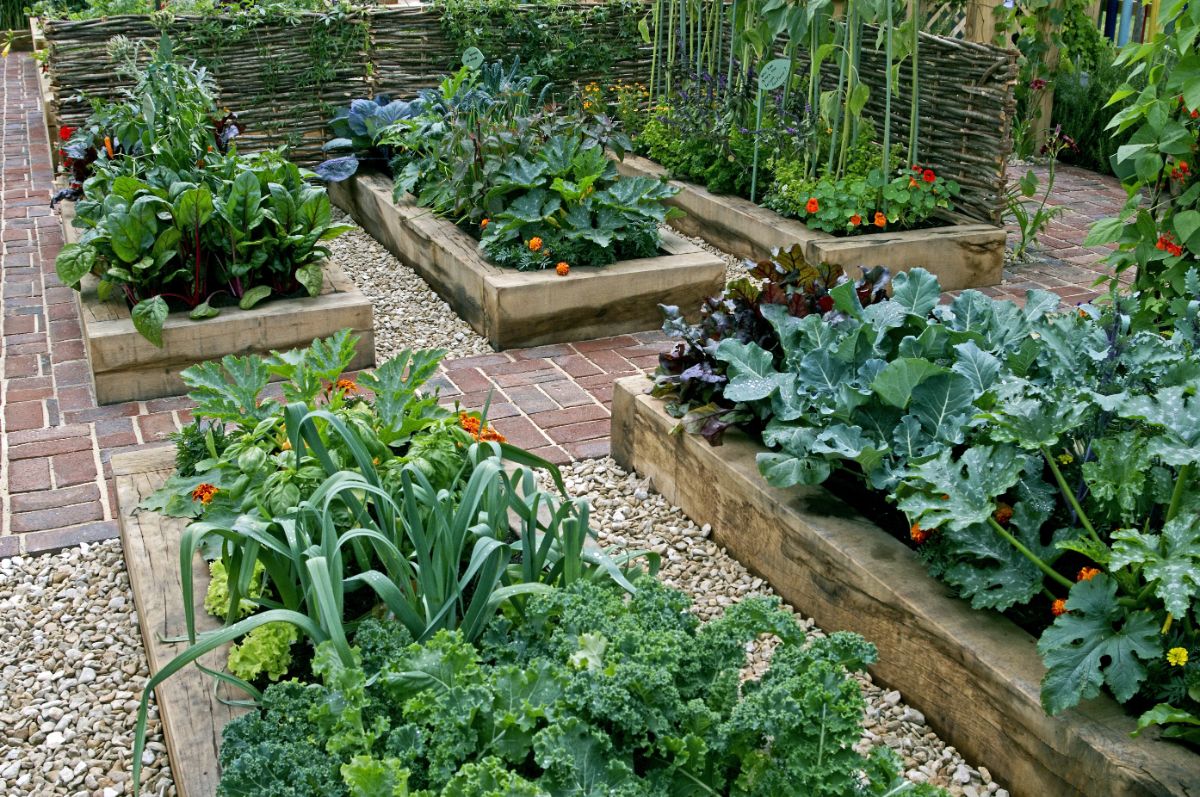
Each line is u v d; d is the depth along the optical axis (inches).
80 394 196.5
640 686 83.3
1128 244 177.0
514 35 339.0
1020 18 313.0
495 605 99.5
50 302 240.5
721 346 143.3
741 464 140.1
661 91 347.6
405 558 109.7
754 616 94.8
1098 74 358.9
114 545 146.9
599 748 80.7
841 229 255.0
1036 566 108.5
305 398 131.5
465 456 123.2
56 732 111.8
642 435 160.7
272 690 91.4
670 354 158.4
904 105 279.9
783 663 90.4
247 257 206.5
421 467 115.6
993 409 116.6
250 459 120.5
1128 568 102.0
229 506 122.5
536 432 181.0
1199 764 87.6
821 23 268.4
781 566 131.6
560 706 83.3
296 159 323.0
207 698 100.8
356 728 84.7
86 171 260.8
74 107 290.0
